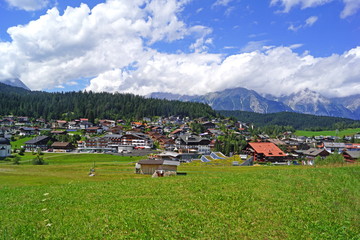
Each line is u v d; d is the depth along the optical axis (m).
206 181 37.34
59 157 133.25
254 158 141.00
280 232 19.86
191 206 25.19
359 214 23.50
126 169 75.31
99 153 154.25
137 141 191.88
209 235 18.91
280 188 32.28
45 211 24.61
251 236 19.05
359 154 111.06
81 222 21.05
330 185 32.94
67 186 38.44
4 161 118.81
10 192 34.84
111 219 21.62
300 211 24.17
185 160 131.12
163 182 38.28
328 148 187.38
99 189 34.66
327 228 20.62
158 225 20.41
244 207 25.09
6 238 18.08
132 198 28.64
